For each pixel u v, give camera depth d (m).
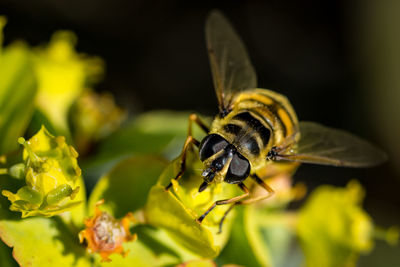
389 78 0.16
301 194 0.11
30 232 0.09
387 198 0.15
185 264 0.09
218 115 0.10
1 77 0.10
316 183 0.15
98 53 0.16
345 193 0.11
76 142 0.11
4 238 0.09
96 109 0.11
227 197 0.10
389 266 0.13
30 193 0.09
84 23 0.16
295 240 0.12
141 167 0.10
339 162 0.10
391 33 0.16
